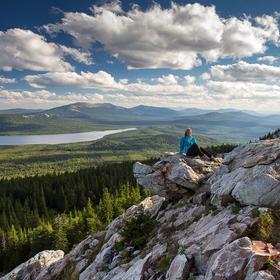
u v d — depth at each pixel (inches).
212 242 589.3
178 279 552.4
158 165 1042.7
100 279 839.7
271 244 533.0
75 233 3430.1
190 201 921.5
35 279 1179.9
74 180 5969.5
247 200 677.3
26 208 4798.2
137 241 882.1
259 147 848.9
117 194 4579.2
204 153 1074.7
